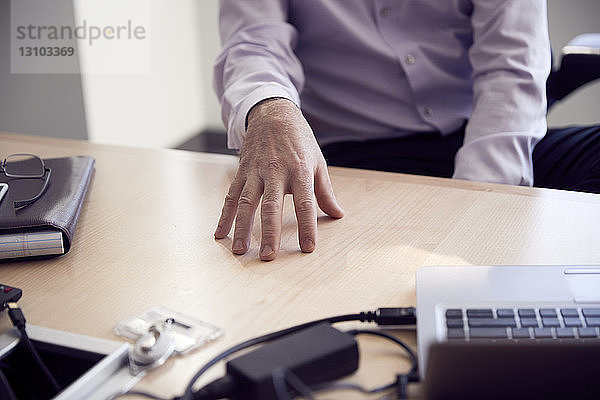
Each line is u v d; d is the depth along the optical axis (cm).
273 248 70
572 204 82
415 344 54
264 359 48
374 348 54
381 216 80
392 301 61
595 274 61
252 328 57
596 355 42
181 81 321
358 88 136
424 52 131
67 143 112
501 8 119
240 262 69
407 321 56
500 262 67
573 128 138
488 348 42
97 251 72
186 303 61
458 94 135
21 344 54
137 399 48
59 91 242
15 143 113
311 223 73
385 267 67
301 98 142
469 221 78
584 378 42
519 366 42
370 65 133
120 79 275
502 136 112
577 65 136
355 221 79
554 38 270
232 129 98
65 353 53
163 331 54
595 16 261
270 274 67
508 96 115
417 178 93
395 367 51
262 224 72
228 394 47
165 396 48
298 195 75
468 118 135
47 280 66
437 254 70
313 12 129
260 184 77
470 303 56
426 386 44
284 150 79
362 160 134
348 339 50
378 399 47
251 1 120
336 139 140
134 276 67
